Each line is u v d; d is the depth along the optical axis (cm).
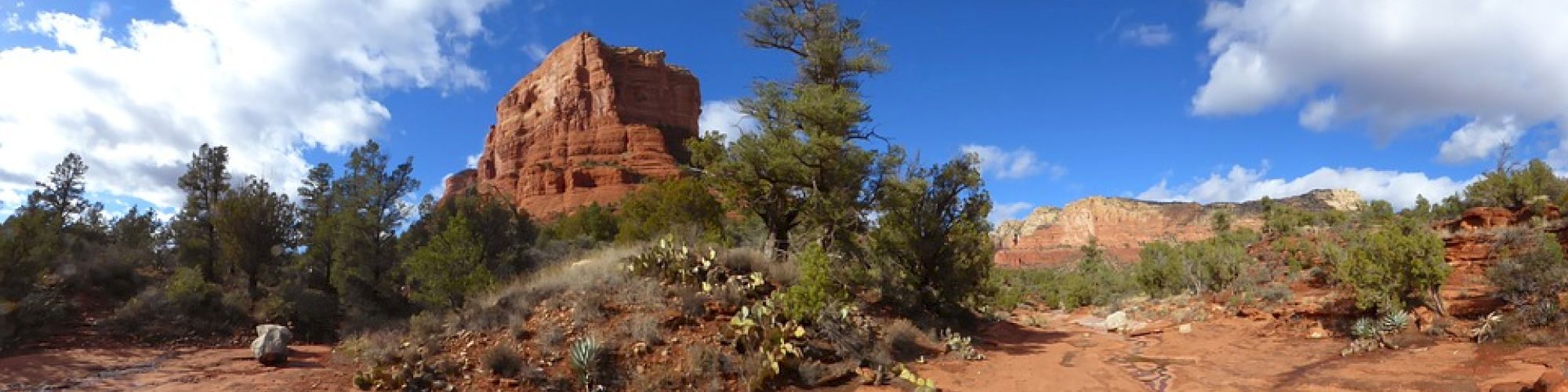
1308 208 9844
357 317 2548
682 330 1412
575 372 1230
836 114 2161
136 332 2025
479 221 2980
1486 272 1683
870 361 1473
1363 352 1481
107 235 3581
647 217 3306
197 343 2058
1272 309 2083
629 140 13475
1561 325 1317
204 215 3047
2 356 1642
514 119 15662
